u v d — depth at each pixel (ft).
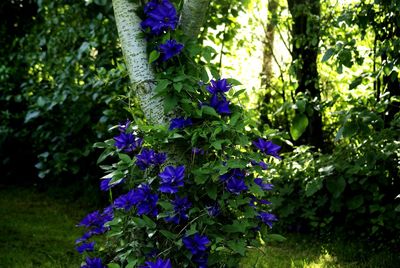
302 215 15.46
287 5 20.49
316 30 17.26
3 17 22.38
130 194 7.88
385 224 14.29
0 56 22.48
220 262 7.92
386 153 13.53
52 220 16.90
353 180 14.47
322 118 19.60
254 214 8.00
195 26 8.52
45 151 21.07
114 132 17.67
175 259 7.66
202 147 8.08
